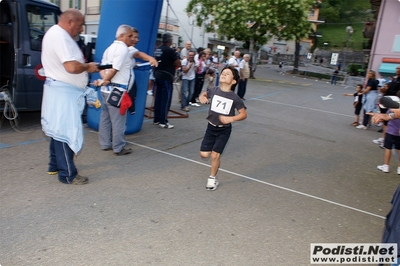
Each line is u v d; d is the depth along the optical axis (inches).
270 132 298.4
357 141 298.5
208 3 924.6
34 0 219.6
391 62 588.4
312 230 134.1
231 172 190.7
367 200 169.5
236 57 440.1
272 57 2097.7
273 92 623.2
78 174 161.5
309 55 1884.8
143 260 106.2
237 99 152.3
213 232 125.8
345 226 140.1
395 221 101.3
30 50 220.8
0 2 215.2
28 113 284.7
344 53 1909.4
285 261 112.4
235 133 282.8
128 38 179.0
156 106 276.5
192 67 347.3
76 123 148.1
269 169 201.6
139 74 231.9
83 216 129.3
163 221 130.4
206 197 155.1
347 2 2726.4
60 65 141.2
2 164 172.2
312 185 182.4
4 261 101.1
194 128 283.4
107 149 205.6
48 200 139.4
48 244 110.7
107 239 115.7
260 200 157.3
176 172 182.1
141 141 232.8
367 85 352.8
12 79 219.6
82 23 141.9
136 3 213.5
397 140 208.2
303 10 861.8
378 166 222.4
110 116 191.0
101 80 174.9
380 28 594.2
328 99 601.9
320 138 295.6
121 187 157.4
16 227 118.9
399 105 119.8
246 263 109.2
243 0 836.6
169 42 261.0
